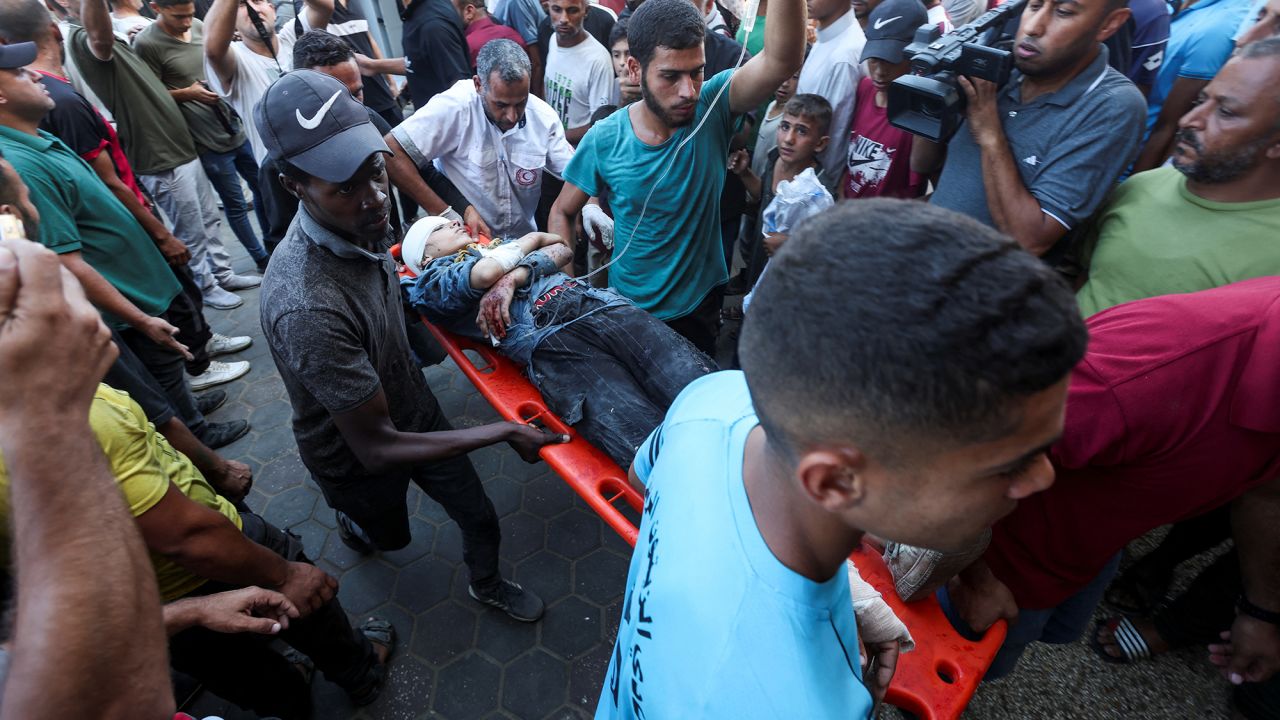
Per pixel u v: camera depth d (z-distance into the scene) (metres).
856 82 3.03
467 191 2.97
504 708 2.08
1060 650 2.14
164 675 0.69
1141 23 2.60
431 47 4.07
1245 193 1.42
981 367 0.42
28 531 0.61
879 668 1.08
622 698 0.72
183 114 3.92
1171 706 1.98
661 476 0.76
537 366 2.21
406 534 2.23
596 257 3.71
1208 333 0.98
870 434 0.47
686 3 1.91
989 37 1.83
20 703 0.58
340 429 1.58
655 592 0.65
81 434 0.63
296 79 1.33
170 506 1.20
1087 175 1.66
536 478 2.92
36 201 2.10
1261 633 1.50
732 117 2.25
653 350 2.17
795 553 0.60
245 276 4.48
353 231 1.47
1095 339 1.08
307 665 2.13
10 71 2.08
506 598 2.29
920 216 0.48
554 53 3.94
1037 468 0.51
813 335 0.47
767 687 0.55
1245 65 1.30
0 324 0.58
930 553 1.22
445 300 2.36
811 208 2.05
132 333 2.59
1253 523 1.33
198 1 4.95
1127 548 2.40
